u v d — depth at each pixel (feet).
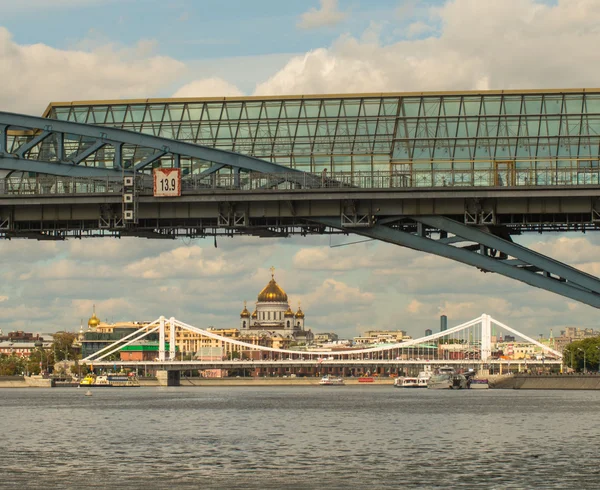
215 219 401.70
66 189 397.60
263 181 387.55
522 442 358.84
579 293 363.56
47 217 396.57
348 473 275.80
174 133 421.18
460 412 558.15
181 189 383.04
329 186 385.09
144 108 424.87
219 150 388.37
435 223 379.55
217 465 293.64
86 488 249.96
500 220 392.47
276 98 415.44
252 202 387.75
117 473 276.21
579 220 384.27
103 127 395.96
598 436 383.24
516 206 375.25
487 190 370.12
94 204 394.52
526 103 401.08
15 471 280.51
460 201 377.50
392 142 405.80
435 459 306.76
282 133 413.59
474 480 261.85
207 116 419.95
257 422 474.08
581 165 398.62
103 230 410.11
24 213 398.42
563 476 268.00
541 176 385.70
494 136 400.88
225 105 419.33
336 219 385.70
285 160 412.57
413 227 408.26
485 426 438.81
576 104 400.06
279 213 386.93
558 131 399.65
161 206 391.24
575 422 462.60
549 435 388.16
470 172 391.65
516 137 400.67
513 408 602.85
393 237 382.01
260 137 414.82
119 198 386.73
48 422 479.00
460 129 402.52
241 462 300.61
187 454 323.16
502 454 319.88
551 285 365.81
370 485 254.68
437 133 403.95
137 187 390.42
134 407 645.92
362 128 408.05
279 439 374.63
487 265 371.56
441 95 403.95
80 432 412.77
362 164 407.23
